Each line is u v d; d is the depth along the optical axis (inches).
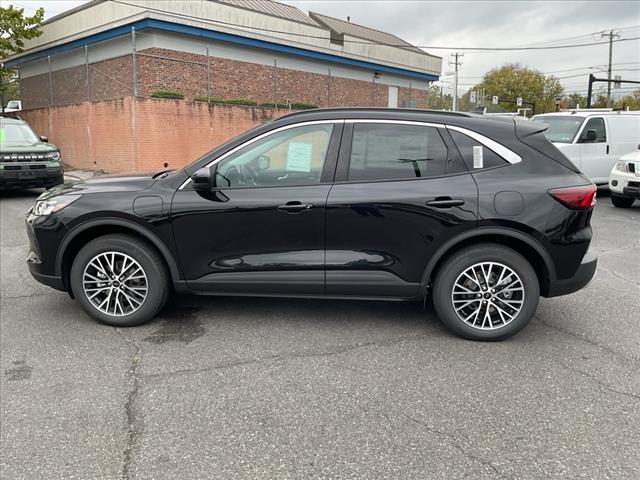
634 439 109.3
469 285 155.9
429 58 1429.6
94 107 732.7
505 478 97.6
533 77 2822.3
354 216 151.8
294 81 1077.1
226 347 153.0
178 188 158.7
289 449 106.0
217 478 97.6
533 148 154.3
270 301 191.3
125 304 168.1
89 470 99.9
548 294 156.9
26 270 231.8
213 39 900.0
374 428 113.0
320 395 126.5
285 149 157.2
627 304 192.1
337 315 178.2
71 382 132.5
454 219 149.3
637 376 136.6
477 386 130.8
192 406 121.6
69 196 163.3
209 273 160.4
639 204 445.7
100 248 161.9
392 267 154.2
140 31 828.0
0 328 166.6
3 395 126.3
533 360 145.4
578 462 102.0
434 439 109.2
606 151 474.0
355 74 1230.9
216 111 768.3
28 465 101.2
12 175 434.9
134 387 130.0
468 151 153.3
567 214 148.9
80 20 895.1
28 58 1039.0
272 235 155.6
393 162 154.6
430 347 153.4
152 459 103.0
